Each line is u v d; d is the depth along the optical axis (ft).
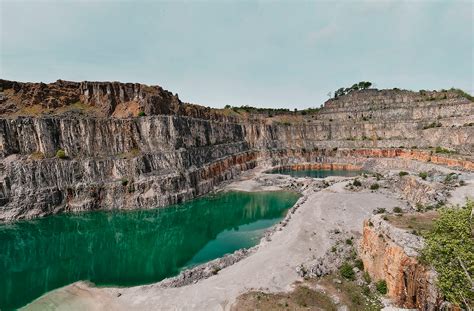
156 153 346.95
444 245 92.58
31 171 284.00
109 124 343.05
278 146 580.30
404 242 120.47
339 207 245.24
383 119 590.96
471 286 86.99
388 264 126.21
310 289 139.74
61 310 143.84
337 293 136.05
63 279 177.27
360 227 204.13
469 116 451.12
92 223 270.87
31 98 340.18
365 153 528.63
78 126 327.26
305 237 197.36
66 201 292.61
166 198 317.42
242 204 329.31
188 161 373.61
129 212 296.71
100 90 381.19
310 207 253.24
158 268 193.06
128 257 210.38
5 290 164.25
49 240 236.02
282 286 144.05
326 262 163.73
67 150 315.17
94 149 329.31
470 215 95.76
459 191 197.98
